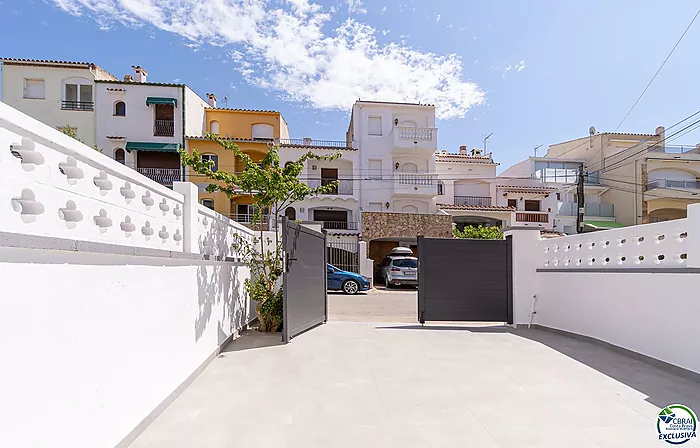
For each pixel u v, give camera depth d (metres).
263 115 22.50
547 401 3.39
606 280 5.28
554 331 6.42
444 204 21.98
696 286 3.93
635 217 22.52
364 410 3.17
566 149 27.30
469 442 2.66
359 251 15.75
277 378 3.93
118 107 19.42
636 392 3.61
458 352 5.02
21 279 1.68
